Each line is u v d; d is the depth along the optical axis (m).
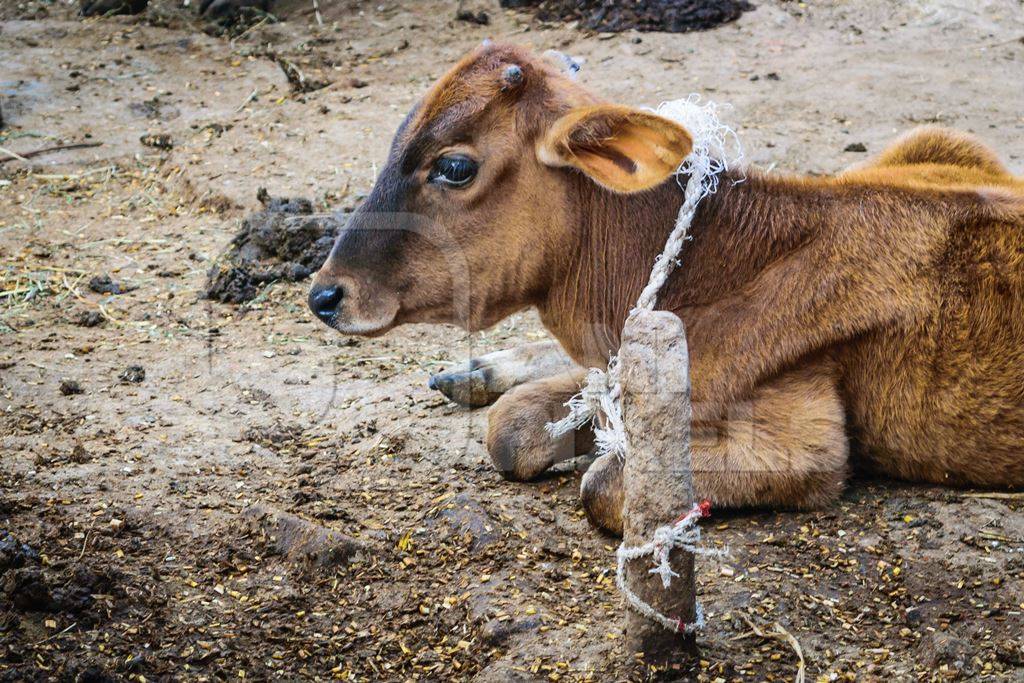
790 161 9.61
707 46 12.10
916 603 4.97
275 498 5.81
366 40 12.95
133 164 10.45
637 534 4.39
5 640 4.75
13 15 13.92
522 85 5.57
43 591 4.92
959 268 5.62
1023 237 5.61
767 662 4.61
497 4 13.48
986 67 11.47
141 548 5.39
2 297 8.19
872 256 5.66
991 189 5.85
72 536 5.42
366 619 5.02
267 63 12.52
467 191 5.62
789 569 5.21
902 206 5.76
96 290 8.30
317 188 9.61
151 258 8.82
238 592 5.16
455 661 4.76
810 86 11.13
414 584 5.20
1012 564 5.14
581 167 5.28
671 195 5.75
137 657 4.66
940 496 5.70
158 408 6.75
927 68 11.48
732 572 5.20
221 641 4.83
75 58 12.64
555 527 5.57
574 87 5.64
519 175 5.61
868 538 5.39
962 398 5.58
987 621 4.82
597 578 5.22
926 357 5.60
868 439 5.80
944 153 6.68
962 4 12.79
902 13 12.70
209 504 5.73
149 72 12.34
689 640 4.56
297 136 10.65
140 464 6.10
